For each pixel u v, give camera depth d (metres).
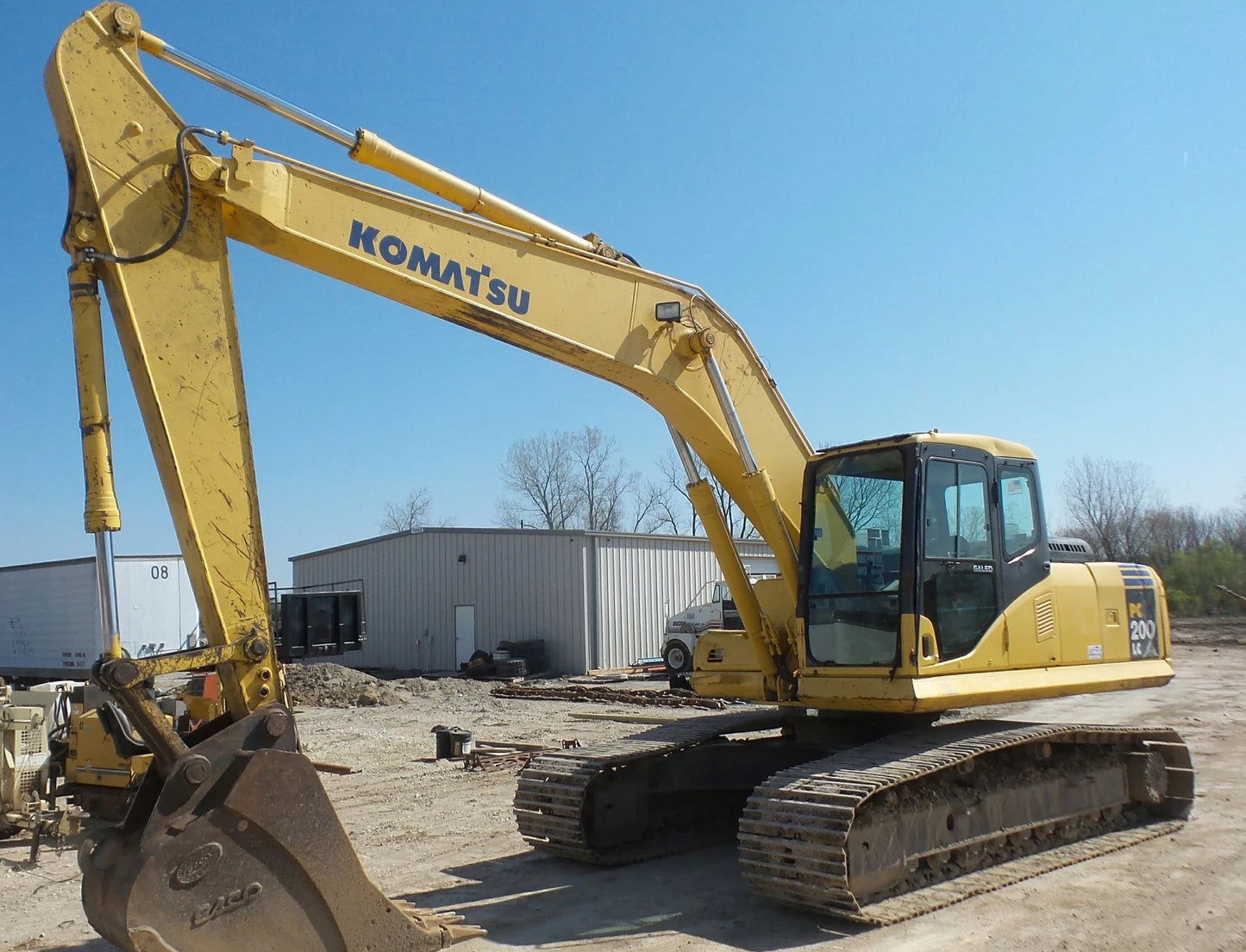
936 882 7.16
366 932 4.74
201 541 4.83
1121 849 8.30
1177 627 38.28
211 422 4.94
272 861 4.50
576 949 6.04
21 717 9.04
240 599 4.89
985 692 7.51
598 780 8.14
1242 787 10.70
